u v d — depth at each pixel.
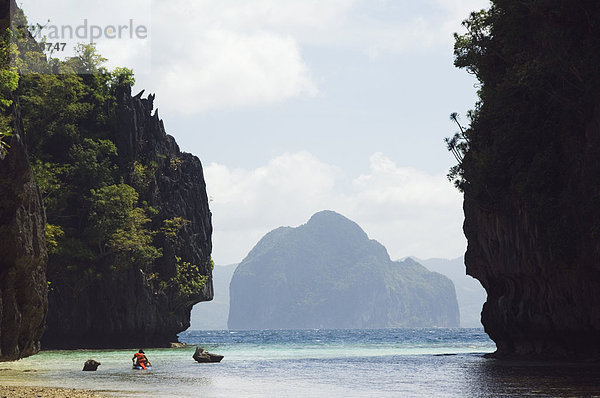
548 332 47.00
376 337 178.00
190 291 102.62
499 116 47.69
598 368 40.19
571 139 43.59
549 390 28.75
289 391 30.42
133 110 102.75
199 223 113.38
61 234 87.56
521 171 45.97
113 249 91.19
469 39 51.84
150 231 99.75
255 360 59.72
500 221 49.69
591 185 40.69
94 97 101.81
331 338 169.25
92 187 94.38
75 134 97.12
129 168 100.31
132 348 94.06
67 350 87.38
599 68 39.16
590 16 40.72
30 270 35.66
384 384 33.56
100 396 27.14
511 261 48.81
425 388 31.12
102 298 92.12
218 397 27.83
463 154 53.59
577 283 44.12
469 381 34.12
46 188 88.62
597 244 40.69
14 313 34.38
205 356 55.44
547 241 43.47
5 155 34.28
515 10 44.50
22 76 93.56
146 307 94.56
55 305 88.75
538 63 42.47
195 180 116.00
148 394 28.73
